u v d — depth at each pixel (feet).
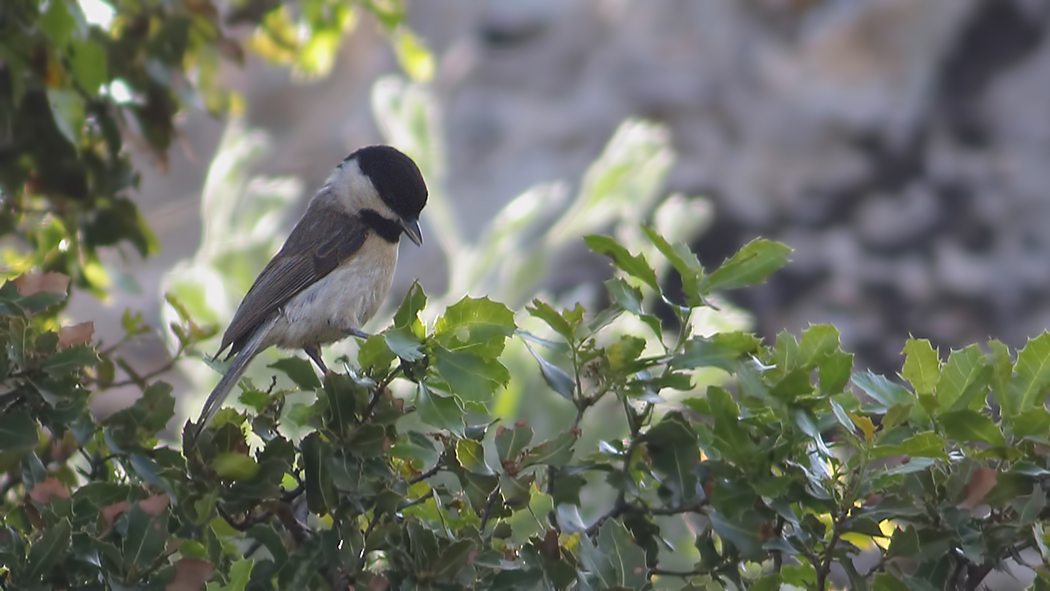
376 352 16.43
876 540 16.89
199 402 41.37
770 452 15.74
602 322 17.06
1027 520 15.16
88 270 27.63
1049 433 15.93
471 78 86.74
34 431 15.92
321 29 35.99
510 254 50.98
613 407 38.52
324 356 39.34
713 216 77.77
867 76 78.48
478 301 16.55
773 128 78.54
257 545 18.52
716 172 78.13
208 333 21.13
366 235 33.22
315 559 16.24
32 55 24.81
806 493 15.84
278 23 36.78
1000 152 75.87
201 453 16.49
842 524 15.49
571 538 16.92
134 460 16.65
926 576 15.76
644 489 17.67
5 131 25.39
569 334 16.62
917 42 77.25
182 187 91.45
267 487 16.39
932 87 77.51
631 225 50.29
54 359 16.48
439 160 53.67
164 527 15.69
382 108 53.78
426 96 54.60
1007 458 15.52
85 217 26.73
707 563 16.71
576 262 71.20
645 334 34.40
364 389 16.25
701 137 79.30
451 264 52.16
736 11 81.30
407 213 33.50
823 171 77.61
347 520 16.29
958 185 75.87
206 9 30.30
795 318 75.41
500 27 88.22
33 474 17.13
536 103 84.23
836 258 75.82
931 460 14.96
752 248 16.51
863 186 77.05
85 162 26.37
